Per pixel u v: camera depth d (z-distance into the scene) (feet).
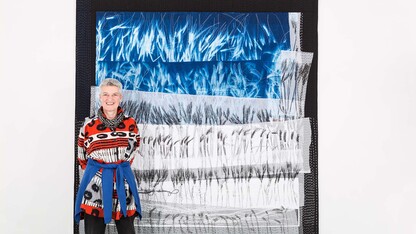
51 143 11.43
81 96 11.39
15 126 11.39
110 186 9.83
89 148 10.04
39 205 11.43
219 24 11.57
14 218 11.41
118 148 10.01
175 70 11.52
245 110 11.53
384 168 11.51
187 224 11.44
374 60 11.52
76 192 11.37
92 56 11.44
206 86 11.53
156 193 11.44
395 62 11.50
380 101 11.55
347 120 11.57
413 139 11.51
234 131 11.52
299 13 11.53
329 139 11.56
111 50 11.48
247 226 11.46
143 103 11.47
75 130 11.35
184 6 11.56
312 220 11.50
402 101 11.51
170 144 11.48
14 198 11.41
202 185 11.48
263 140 11.53
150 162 11.45
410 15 11.51
